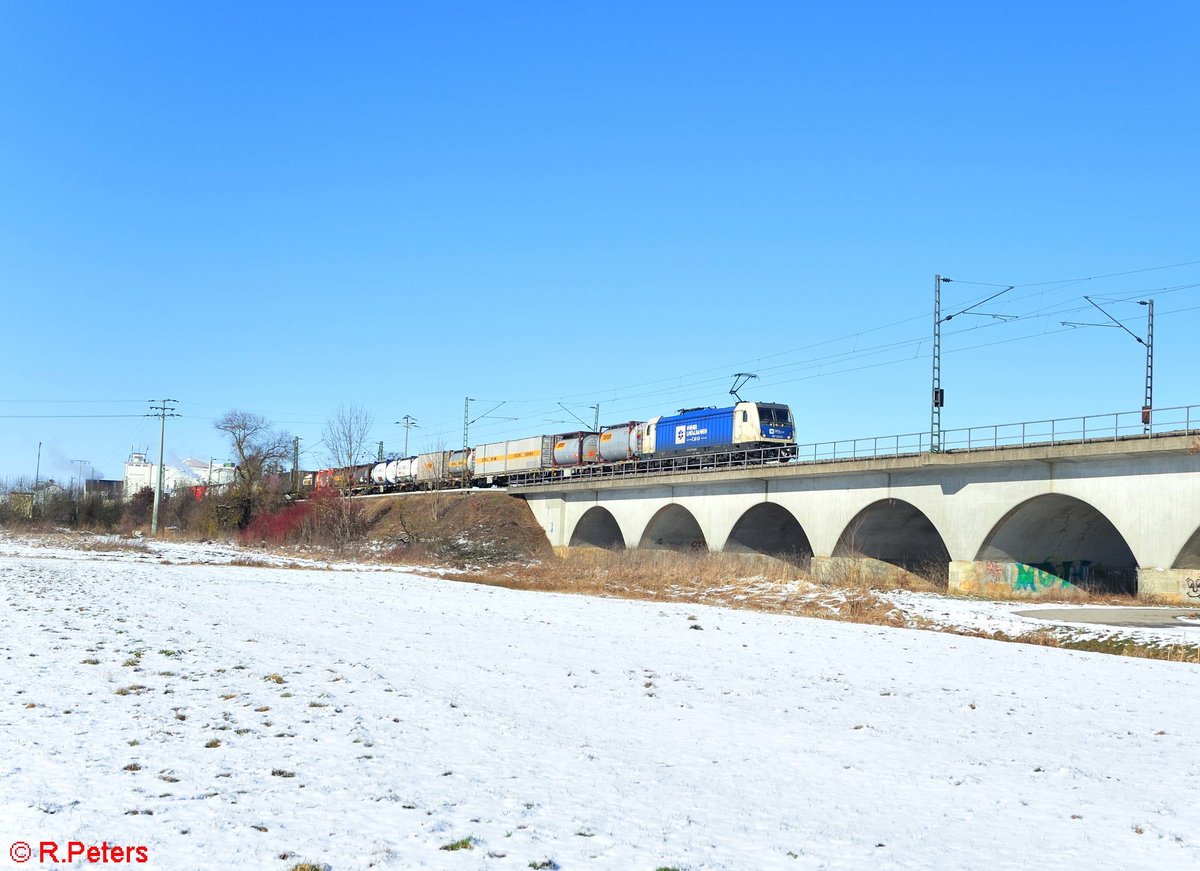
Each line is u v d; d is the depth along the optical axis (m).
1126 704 20.95
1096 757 15.96
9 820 10.38
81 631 26.00
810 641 30.59
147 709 16.42
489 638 28.47
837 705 19.77
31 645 23.00
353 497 108.75
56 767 12.55
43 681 18.50
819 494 59.31
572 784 13.04
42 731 14.48
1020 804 13.05
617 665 23.92
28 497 139.25
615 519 82.56
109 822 10.48
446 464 113.00
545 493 91.31
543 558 84.62
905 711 19.42
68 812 10.75
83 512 134.75
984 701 20.86
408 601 40.66
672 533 79.69
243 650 23.94
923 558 61.81
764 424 69.81
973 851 11.00
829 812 12.35
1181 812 12.85
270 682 19.47
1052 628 35.03
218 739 14.51
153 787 11.90
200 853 9.69
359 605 37.94
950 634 34.56
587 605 41.69
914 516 59.31
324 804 11.54
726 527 67.69
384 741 14.94
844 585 49.22
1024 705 20.50
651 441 80.88
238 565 69.06
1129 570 53.31
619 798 12.48
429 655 24.42
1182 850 11.21
